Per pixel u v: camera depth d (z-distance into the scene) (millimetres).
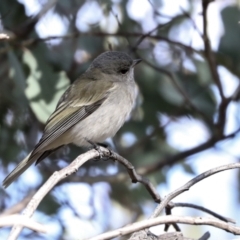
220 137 13133
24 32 11977
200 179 7734
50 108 11273
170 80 12797
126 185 13695
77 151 13484
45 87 11367
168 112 13086
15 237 5773
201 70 12852
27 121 13000
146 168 13359
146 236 7125
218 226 6715
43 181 13258
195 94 12883
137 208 13844
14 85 12070
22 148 12922
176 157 13406
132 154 13422
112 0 12500
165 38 12305
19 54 11914
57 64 12398
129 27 12977
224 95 12398
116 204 13844
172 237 7176
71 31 12695
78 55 13109
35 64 11500
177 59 12984
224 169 7824
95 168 13867
